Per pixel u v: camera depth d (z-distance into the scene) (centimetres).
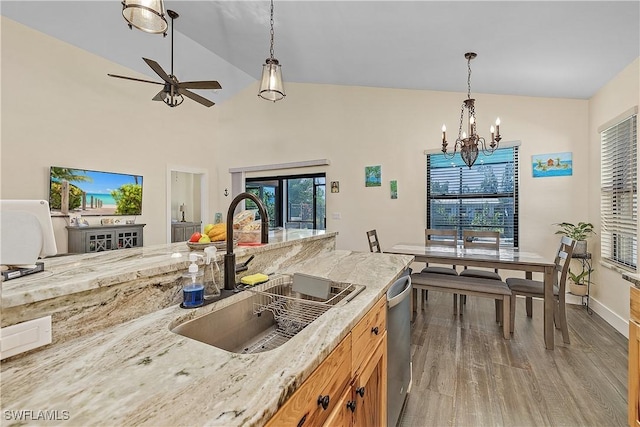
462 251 326
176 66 480
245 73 538
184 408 53
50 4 331
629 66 261
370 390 115
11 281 82
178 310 105
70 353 74
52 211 388
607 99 301
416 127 446
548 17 201
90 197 428
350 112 494
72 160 412
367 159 480
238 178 599
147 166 505
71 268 102
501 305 292
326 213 511
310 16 274
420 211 445
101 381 61
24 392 57
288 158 549
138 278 99
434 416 170
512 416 169
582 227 332
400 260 202
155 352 74
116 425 48
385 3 223
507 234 392
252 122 588
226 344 115
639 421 141
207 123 608
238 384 61
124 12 193
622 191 280
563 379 202
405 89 452
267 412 53
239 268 142
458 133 419
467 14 216
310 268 177
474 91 397
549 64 273
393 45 293
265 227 159
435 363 226
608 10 185
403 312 163
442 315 323
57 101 398
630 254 270
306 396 68
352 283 142
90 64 432
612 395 185
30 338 72
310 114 528
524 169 378
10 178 359
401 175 456
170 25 358
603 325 290
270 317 137
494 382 201
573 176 354
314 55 372
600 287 317
